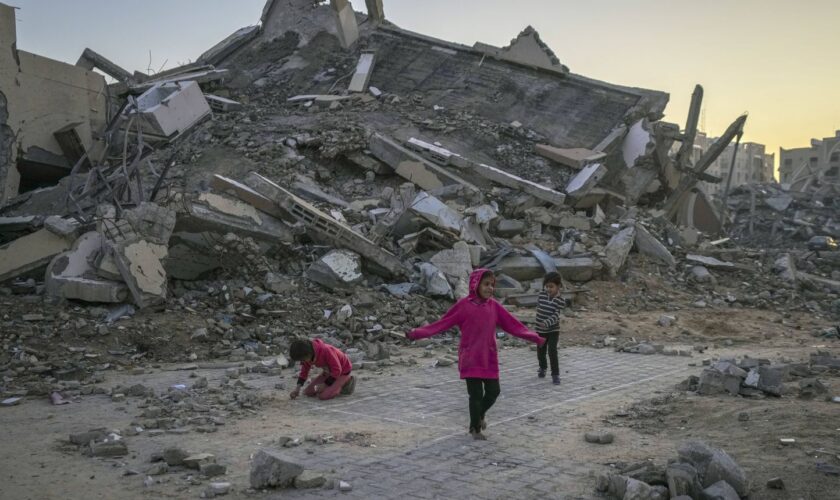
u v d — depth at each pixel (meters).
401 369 10.69
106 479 5.50
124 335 11.57
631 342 13.48
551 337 9.73
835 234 39.81
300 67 36.12
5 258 13.21
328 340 12.34
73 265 12.92
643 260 21.00
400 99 31.91
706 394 8.41
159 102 28.45
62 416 7.63
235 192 15.54
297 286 14.55
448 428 7.25
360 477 5.60
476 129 28.91
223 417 7.56
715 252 23.11
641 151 28.61
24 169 23.31
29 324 11.48
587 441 6.71
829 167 79.31
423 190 24.20
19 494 5.12
